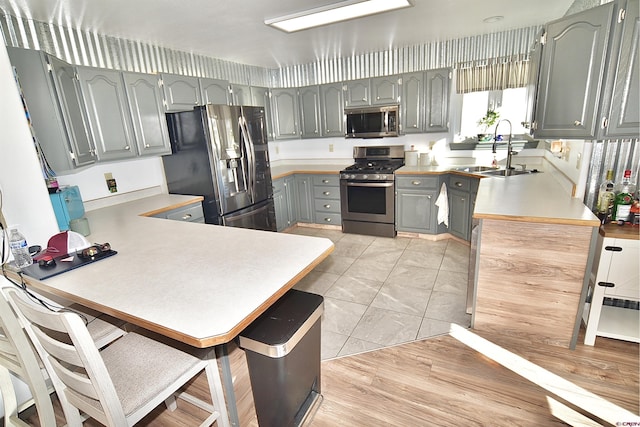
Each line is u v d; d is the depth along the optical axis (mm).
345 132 4473
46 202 1856
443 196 3844
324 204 4598
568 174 2588
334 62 4516
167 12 2369
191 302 1211
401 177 3990
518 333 2207
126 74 2771
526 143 3785
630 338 2043
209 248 1769
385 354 2139
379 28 3117
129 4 2178
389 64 4207
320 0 2266
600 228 1996
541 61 2264
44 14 2279
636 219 1992
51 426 1439
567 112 2109
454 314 2518
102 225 2369
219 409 1450
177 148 3291
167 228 2219
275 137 4820
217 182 3197
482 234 2123
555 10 2807
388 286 2992
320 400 1792
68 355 1058
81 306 1812
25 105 1786
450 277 3092
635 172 2178
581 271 1947
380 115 4195
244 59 4137
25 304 1104
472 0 2510
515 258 2080
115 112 2709
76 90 2412
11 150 1708
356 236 4340
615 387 1787
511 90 3832
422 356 2100
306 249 1688
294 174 4668
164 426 1722
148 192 3367
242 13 2463
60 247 1738
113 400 1064
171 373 1271
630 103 1853
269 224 3988
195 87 3406
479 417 1653
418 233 4105
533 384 1834
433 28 3230
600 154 2215
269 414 1488
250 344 1336
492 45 3625
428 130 4039
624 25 1771
